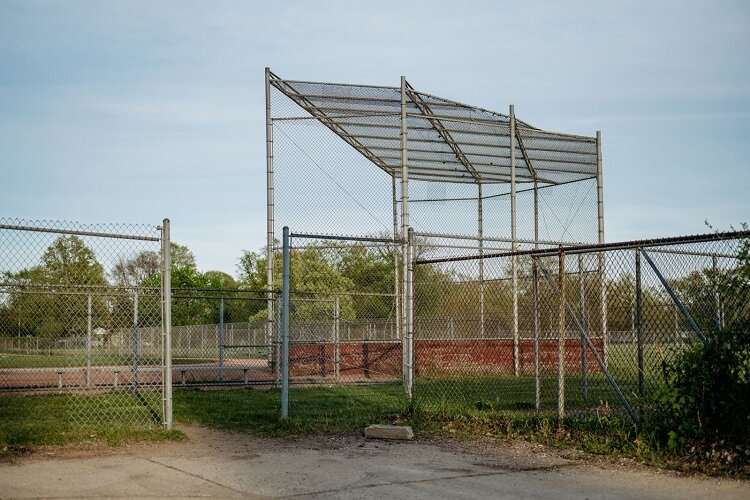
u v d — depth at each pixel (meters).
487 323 18.77
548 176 21.00
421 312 17.75
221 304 15.81
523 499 5.94
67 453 7.52
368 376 17.00
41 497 5.74
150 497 5.86
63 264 14.09
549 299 16.61
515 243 18.50
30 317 18.09
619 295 11.41
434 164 21.06
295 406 11.60
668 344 8.48
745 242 7.45
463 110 18.83
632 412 8.40
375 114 16.70
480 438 8.90
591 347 8.98
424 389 14.34
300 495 6.06
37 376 17.14
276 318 16.91
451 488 6.32
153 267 12.87
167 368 8.89
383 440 8.81
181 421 10.03
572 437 8.61
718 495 6.02
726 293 7.62
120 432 8.38
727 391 7.26
